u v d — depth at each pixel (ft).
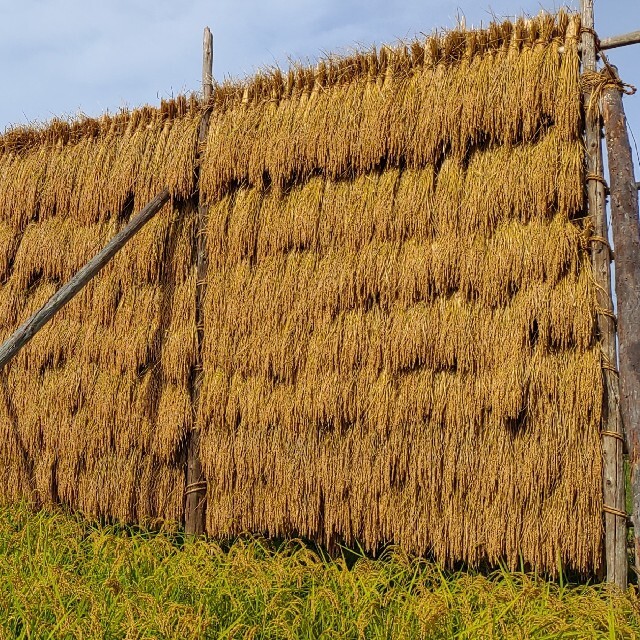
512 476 16.28
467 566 17.49
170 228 21.52
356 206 18.65
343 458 18.03
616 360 16.15
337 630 12.80
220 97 21.26
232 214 20.34
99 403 21.18
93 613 12.57
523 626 12.25
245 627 12.81
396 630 12.50
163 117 22.29
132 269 21.49
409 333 17.48
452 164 17.88
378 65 19.33
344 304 18.42
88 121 23.50
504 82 17.29
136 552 16.17
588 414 15.90
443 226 17.58
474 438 16.83
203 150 21.15
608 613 12.96
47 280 23.31
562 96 16.66
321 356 18.39
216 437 19.62
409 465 17.34
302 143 19.49
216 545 17.38
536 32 17.47
